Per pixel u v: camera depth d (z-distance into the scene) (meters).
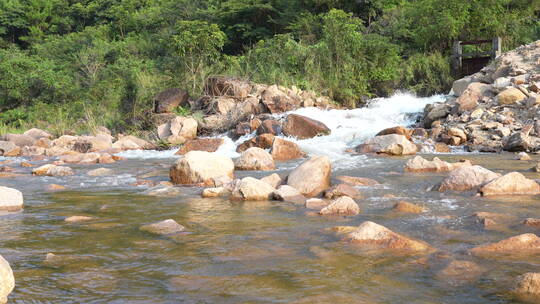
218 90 19.41
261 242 4.29
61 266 3.70
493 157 10.53
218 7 35.22
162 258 3.88
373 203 5.95
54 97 26.84
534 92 14.20
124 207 6.05
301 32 26.88
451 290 3.08
